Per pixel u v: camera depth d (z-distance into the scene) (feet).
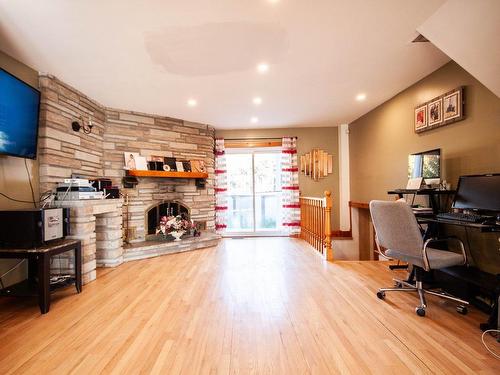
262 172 20.36
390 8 6.97
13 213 8.14
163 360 5.47
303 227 18.81
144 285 9.85
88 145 12.77
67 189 10.09
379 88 12.41
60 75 10.47
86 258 10.03
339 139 19.60
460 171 9.59
